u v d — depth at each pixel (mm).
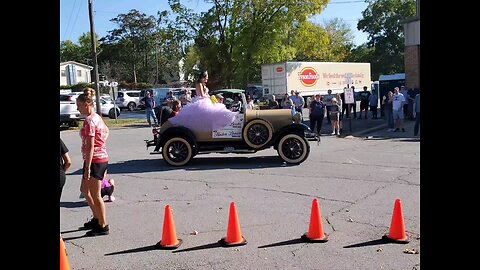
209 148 10867
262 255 4773
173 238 5105
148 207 6992
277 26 32906
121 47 80625
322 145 14609
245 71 34281
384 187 7918
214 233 5578
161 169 10578
